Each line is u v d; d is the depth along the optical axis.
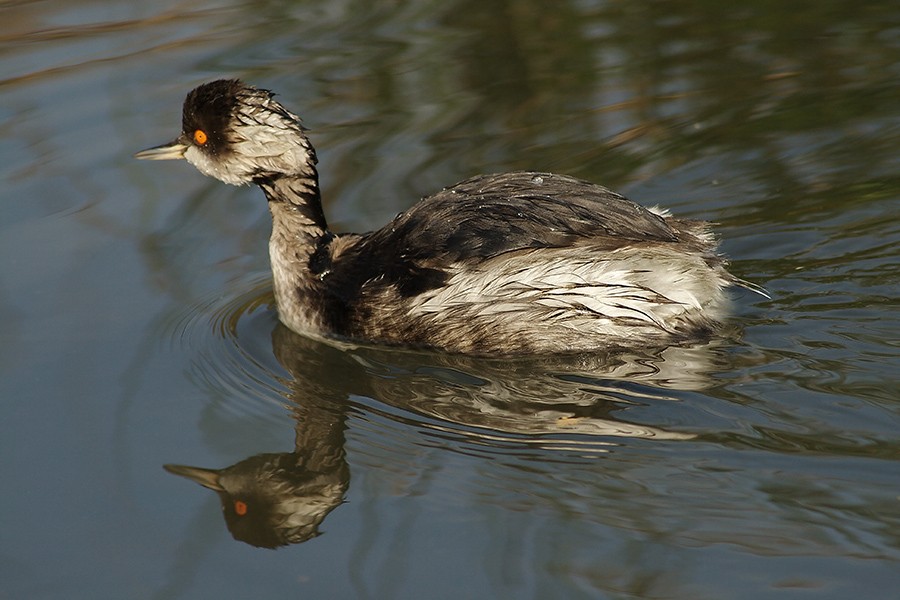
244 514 10.05
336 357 12.51
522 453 10.51
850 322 11.95
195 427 11.31
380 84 18.20
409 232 12.41
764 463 9.96
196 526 9.93
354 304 12.51
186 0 21.34
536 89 18.06
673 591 8.66
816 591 8.54
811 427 10.37
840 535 9.06
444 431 11.00
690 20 20.19
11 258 14.09
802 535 9.11
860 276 12.82
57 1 21.11
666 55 18.95
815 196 14.70
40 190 15.55
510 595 8.77
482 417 11.19
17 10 20.86
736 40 19.30
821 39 19.06
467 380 11.88
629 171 15.67
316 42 19.66
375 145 16.58
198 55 19.03
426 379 11.98
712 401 10.88
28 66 18.61
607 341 11.78
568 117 17.17
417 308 12.16
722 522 9.34
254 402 11.73
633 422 10.74
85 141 16.59
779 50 18.81
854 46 18.70
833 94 17.28
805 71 18.06
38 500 10.23
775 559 8.89
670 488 9.79
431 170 15.80
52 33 19.86
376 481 10.30
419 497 10.01
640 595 8.65
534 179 12.32
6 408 11.46
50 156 16.25
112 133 16.72
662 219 12.03
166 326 12.97
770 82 17.81
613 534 9.32
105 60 18.88
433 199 12.64
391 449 10.77
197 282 13.91
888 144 15.80
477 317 11.98
